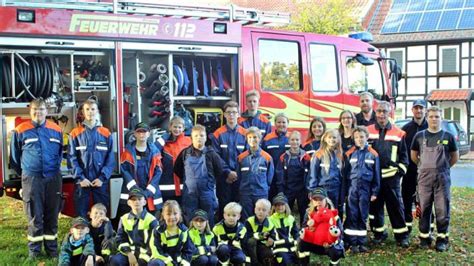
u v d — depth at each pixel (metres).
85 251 5.88
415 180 7.92
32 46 6.67
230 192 7.36
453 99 28.53
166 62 7.74
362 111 8.04
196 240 6.12
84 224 6.02
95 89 7.23
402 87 31.09
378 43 31.34
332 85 9.97
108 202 7.17
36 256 6.65
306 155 7.55
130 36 7.26
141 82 7.73
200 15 8.15
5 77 6.71
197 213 6.16
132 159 6.87
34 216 6.59
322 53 9.86
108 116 7.36
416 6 32.31
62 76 7.14
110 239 6.09
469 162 23.06
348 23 28.81
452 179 17.03
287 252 6.43
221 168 6.95
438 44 30.25
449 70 30.09
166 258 5.81
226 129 7.48
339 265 6.58
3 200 11.02
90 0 7.34
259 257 6.36
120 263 5.89
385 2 33.59
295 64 9.45
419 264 6.68
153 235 5.83
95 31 7.01
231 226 6.34
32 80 6.88
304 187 7.55
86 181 6.74
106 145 6.88
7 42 6.51
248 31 8.80
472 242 7.76
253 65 8.78
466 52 29.70
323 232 6.29
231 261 6.34
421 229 7.49
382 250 7.34
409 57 30.95
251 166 7.03
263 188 7.05
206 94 8.17
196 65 8.16
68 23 6.84
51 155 6.63
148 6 7.61
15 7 6.55
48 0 6.88
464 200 11.43
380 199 7.60
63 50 6.90
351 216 7.20
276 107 9.10
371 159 7.15
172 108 7.81
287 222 6.46
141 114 7.76
